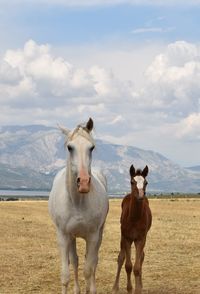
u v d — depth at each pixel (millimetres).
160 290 9945
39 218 27953
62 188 8508
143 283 10586
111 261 13164
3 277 11109
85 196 8188
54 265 12578
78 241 17578
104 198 8828
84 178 7527
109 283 10703
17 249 15320
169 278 11031
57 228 8539
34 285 10359
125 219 9477
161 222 24672
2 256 13961
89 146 7812
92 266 8445
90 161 7852
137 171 9828
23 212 33375
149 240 17234
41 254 14320
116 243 16609
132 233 9367
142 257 9836
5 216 29266
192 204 42750
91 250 8461
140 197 9062
